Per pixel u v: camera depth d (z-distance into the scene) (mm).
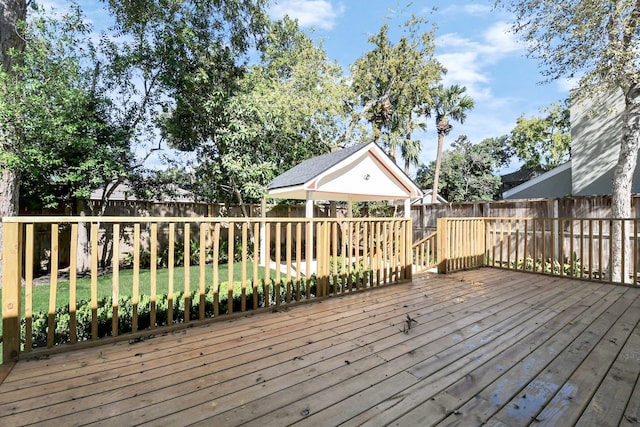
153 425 1671
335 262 4320
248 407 1829
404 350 2596
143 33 8508
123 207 8977
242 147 9039
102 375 2180
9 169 5699
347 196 10391
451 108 19266
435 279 5531
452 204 10477
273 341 2779
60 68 6020
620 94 9156
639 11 6469
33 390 1987
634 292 4613
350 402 1883
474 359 2439
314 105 12430
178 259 9125
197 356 2480
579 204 7934
